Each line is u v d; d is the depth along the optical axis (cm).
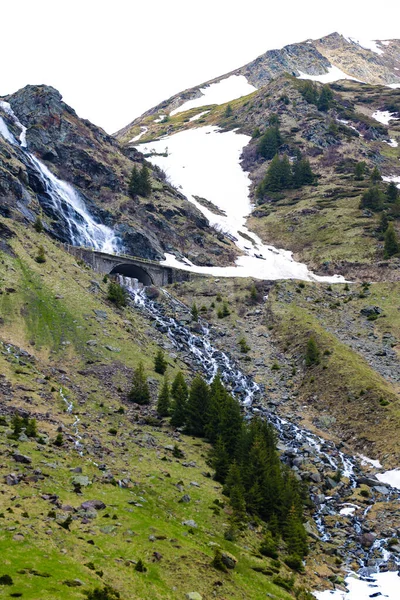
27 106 17188
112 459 6362
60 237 13238
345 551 6366
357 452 8550
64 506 4903
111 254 13275
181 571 4541
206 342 11569
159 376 9256
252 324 12469
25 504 4709
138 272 14100
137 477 6112
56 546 4225
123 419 7681
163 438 7519
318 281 14662
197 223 17388
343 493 7581
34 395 7300
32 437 6128
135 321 11125
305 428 9125
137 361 9412
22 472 5238
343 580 5728
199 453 7412
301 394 10081
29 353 8544
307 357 10681
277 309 12781
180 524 5459
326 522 6944
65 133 16912
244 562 5216
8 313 9225
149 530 5009
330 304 13112
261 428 7919
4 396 6988
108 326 10106
